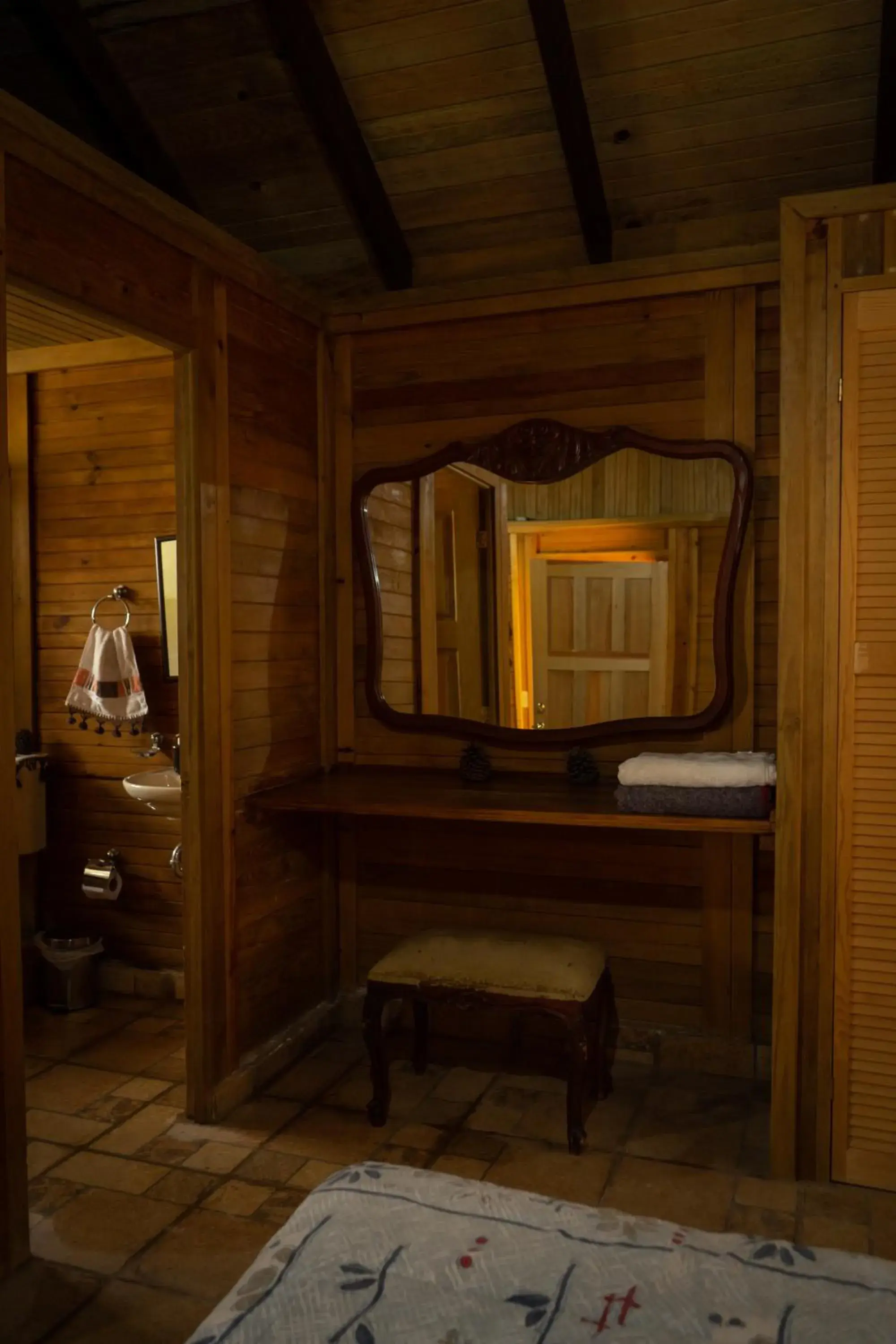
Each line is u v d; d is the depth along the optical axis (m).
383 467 3.34
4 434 2.03
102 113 3.05
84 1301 2.02
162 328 2.54
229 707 2.84
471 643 3.23
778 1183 2.44
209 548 2.75
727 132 2.91
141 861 3.67
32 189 2.12
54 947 3.58
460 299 3.19
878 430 2.34
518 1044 3.24
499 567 3.19
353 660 3.43
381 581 3.34
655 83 2.83
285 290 3.08
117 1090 2.95
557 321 3.13
